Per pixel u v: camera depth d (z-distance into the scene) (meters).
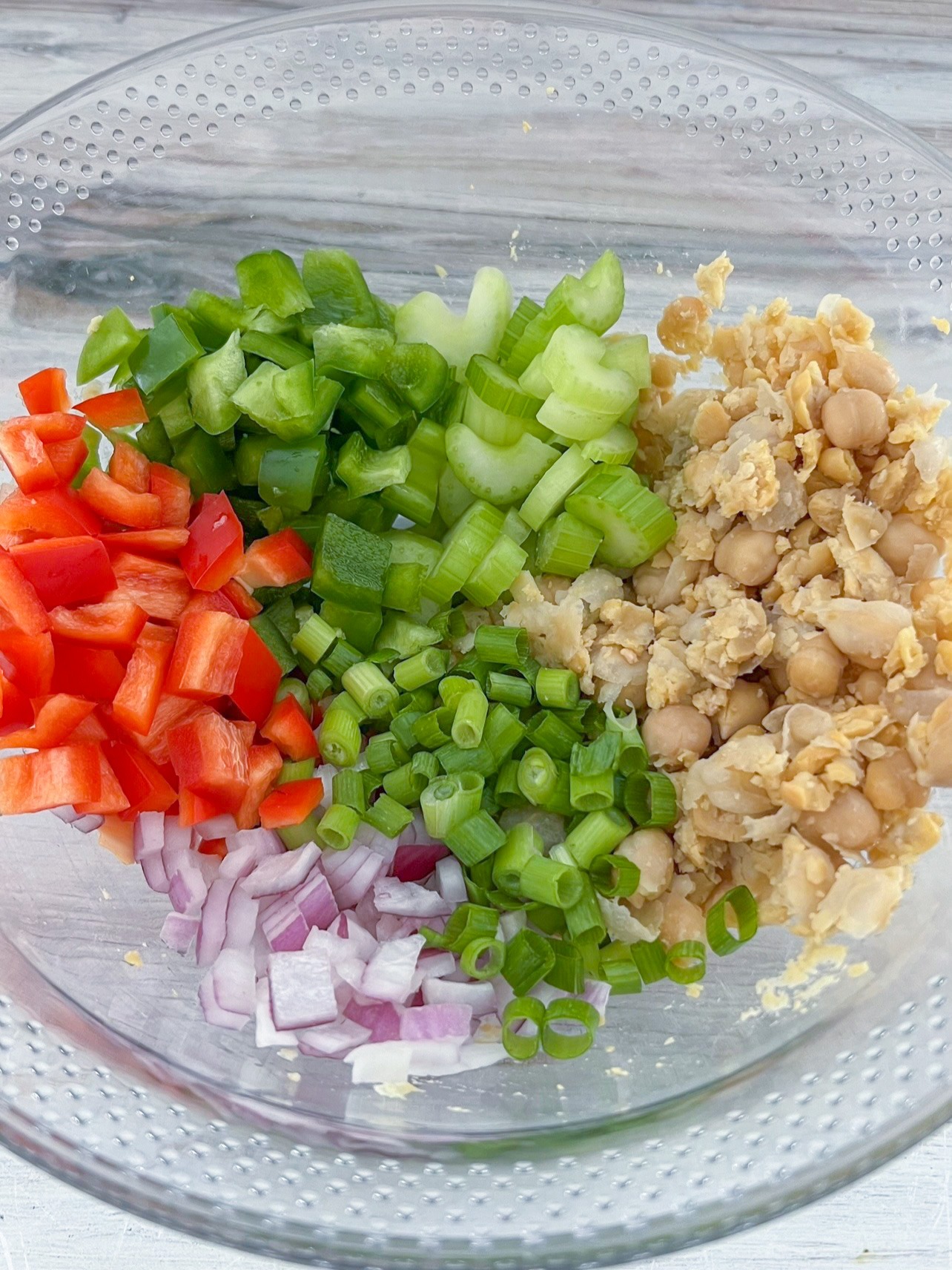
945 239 0.26
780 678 0.23
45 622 0.23
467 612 0.26
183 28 0.31
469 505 0.26
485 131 0.28
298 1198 0.22
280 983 0.23
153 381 0.24
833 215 0.27
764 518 0.23
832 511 0.23
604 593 0.25
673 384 0.26
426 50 0.27
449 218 0.28
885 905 0.22
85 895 0.25
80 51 0.31
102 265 0.27
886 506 0.23
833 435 0.23
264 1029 0.23
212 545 0.24
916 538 0.23
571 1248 0.22
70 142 0.27
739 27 0.31
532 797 0.24
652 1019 0.24
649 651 0.24
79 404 0.25
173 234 0.28
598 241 0.28
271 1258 0.22
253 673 0.24
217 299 0.25
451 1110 0.23
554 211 0.28
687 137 0.27
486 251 0.28
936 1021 0.23
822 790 0.22
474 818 0.23
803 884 0.22
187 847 0.24
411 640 0.25
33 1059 0.23
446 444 0.26
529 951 0.23
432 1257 0.22
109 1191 0.22
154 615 0.24
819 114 0.26
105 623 0.23
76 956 0.24
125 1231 0.23
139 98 0.27
